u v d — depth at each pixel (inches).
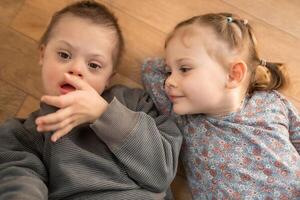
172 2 45.5
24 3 44.3
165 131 38.0
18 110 42.9
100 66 36.7
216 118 39.3
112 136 33.5
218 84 37.0
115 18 39.5
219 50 36.9
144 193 35.0
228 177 37.6
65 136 33.9
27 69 43.5
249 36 39.2
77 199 33.3
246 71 38.0
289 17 45.8
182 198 42.9
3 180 30.5
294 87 44.9
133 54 44.3
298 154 39.4
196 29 37.3
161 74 41.3
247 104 40.5
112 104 33.5
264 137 38.5
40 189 30.7
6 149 33.7
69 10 37.4
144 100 40.7
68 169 33.1
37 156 34.9
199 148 38.9
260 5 45.8
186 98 37.2
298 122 41.3
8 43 43.7
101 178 34.1
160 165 34.9
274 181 37.2
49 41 36.5
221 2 45.8
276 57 45.3
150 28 44.9
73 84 33.3
